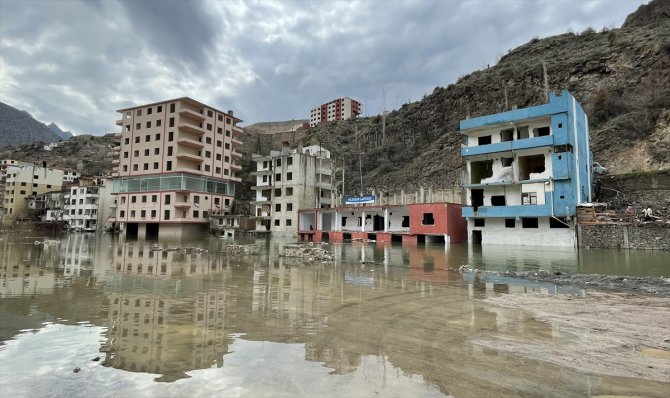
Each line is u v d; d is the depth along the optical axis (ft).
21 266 66.18
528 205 118.21
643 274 61.57
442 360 21.85
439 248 120.26
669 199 122.21
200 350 22.95
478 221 131.85
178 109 226.79
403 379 18.99
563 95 116.57
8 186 352.49
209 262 76.48
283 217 208.44
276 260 81.46
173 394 16.92
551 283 52.54
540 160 129.29
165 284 48.03
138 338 25.20
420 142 304.91
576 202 113.70
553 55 253.65
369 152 331.57
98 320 29.63
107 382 18.11
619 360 22.04
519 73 251.39
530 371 20.24
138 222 229.45
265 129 533.55
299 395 16.97
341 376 19.27
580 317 32.65
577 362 21.63
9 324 28.22
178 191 219.00
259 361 21.26
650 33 200.23
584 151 130.41
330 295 41.96
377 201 190.90
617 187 135.54
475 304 37.96
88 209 291.38
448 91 299.58
